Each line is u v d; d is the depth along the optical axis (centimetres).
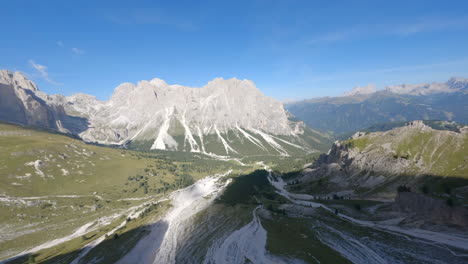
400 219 11194
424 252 8081
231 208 15900
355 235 10138
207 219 14212
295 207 15512
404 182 15850
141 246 11188
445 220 9850
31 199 18675
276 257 8556
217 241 10812
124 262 9756
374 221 11900
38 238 14362
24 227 15438
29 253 12588
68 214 18250
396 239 9350
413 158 17375
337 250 8706
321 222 12206
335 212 13888
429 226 9938
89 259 10144
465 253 7662
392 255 8138
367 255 8250
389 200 14662
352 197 17188
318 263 7738
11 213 16425
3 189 18475
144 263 9912
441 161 15812
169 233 12719
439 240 8775
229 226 12625
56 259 10788
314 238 9962
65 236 14750
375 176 18075
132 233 12812
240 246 9956
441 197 10812
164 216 15475
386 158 18662
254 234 11119
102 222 17175
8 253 12538
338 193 18812
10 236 14188
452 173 14238
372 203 14512
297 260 8119
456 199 10394
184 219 14712
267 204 17600
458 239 8594
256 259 8631
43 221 16638
